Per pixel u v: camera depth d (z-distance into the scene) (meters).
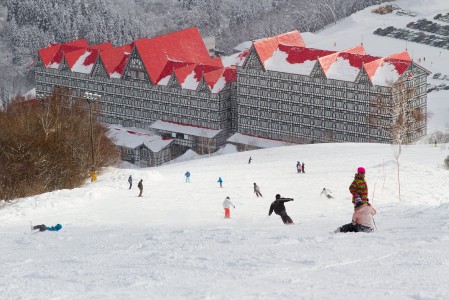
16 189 128.75
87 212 98.19
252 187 123.19
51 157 139.38
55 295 30.20
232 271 33.09
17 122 158.25
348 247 37.19
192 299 28.23
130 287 30.94
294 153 185.62
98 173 152.25
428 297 26.45
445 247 35.97
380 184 115.88
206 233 49.47
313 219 70.44
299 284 29.88
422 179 118.62
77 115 198.38
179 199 110.56
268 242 41.38
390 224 49.84
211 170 156.25
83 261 39.81
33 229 70.19
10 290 31.38
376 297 27.06
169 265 35.56
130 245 46.22
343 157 167.00
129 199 111.06
